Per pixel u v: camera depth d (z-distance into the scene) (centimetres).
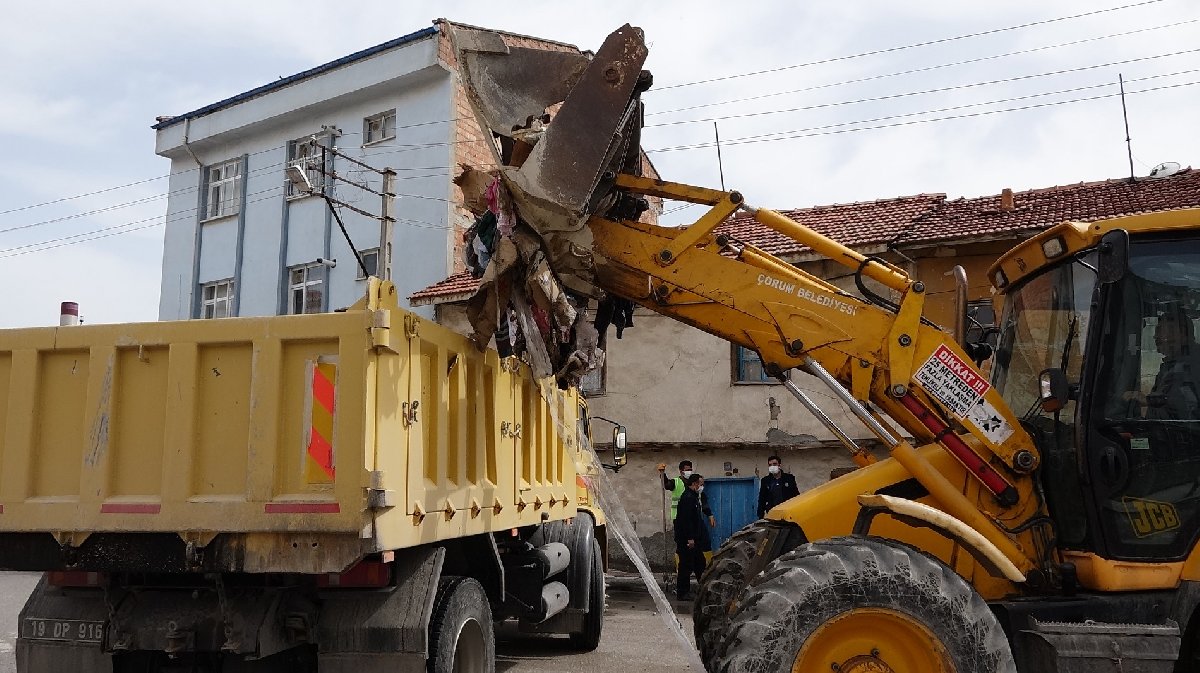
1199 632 402
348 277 1959
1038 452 459
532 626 781
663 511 1427
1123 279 432
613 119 431
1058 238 458
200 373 382
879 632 387
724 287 471
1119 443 424
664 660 759
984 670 371
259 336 375
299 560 360
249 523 361
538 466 619
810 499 483
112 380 387
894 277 476
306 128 2073
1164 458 421
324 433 367
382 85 1927
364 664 385
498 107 447
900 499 409
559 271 468
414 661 384
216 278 2175
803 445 1370
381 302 377
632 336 1466
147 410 387
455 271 1823
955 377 462
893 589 378
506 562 625
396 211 1895
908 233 1325
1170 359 428
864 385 465
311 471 365
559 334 487
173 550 375
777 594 380
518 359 570
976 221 1352
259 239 2111
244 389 378
